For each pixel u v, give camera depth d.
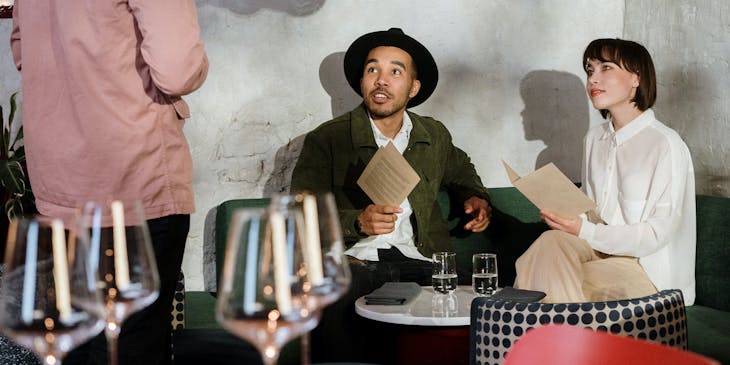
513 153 4.13
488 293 2.87
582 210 3.05
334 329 3.24
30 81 2.27
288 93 3.99
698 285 3.37
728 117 3.53
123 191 2.21
